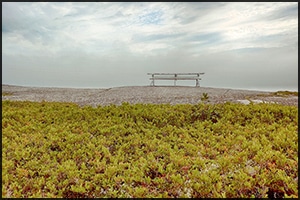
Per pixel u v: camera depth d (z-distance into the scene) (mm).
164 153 8250
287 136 8711
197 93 21453
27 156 8141
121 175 6984
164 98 18344
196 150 8383
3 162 7500
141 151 8453
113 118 12102
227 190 5852
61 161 7930
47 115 12508
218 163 7195
